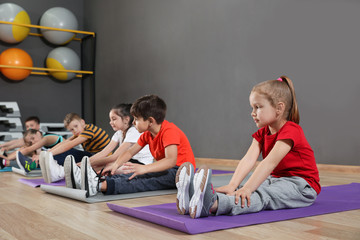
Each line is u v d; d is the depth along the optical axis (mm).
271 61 3457
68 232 1093
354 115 2875
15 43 5555
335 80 2992
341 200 1591
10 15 5051
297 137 1346
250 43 3637
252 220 1181
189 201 1233
